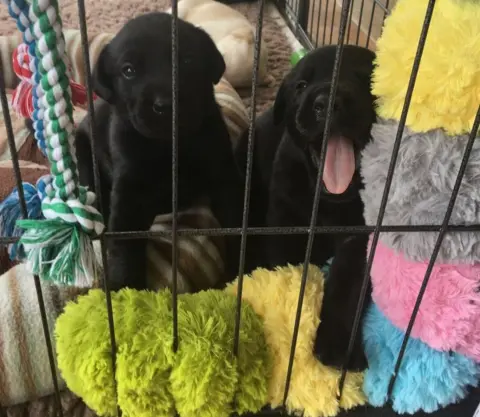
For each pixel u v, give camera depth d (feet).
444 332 2.67
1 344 3.02
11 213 2.35
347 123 3.01
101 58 3.67
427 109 2.42
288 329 2.97
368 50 3.44
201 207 4.24
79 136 4.39
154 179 3.87
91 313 2.87
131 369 2.69
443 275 2.64
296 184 3.65
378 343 2.95
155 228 4.05
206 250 3.88
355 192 3.27
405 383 2.87
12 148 2.09
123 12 7.52
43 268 2.16
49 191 2.14
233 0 8.16
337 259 3.23
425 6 2.49
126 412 2.78
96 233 2.22
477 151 2.47
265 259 3.97
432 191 2.50
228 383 2.74
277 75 6.45
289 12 7.64
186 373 2.69
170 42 3.49
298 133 3.45
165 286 3.59
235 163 4.18
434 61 2.35
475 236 2.51
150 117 3.34
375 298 2.89
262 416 2.98
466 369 2.84
